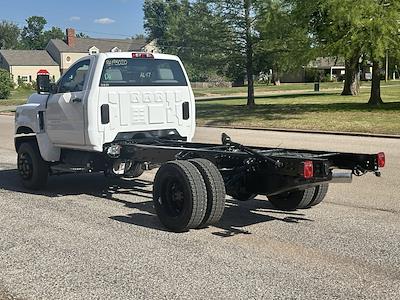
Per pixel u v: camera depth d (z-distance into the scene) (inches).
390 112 957.2
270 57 1241.4
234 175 276.7
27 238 258.7
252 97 1290.6
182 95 364.5
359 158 265.7
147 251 237.3
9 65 3415.4
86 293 191.6
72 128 339.3
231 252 234.8
